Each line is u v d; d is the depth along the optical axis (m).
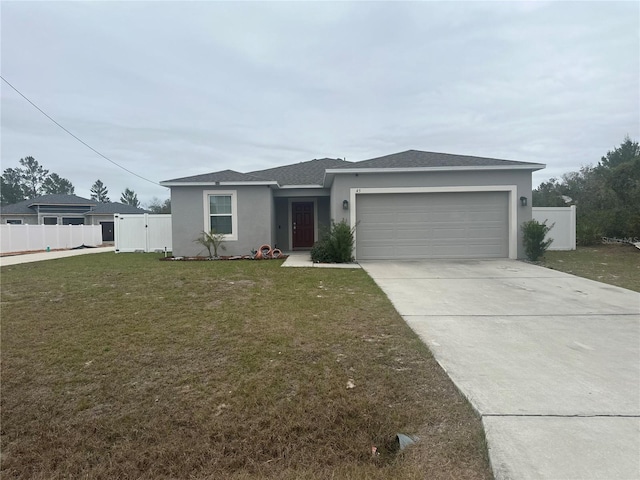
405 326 4.83
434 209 11.98
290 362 3.68
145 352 3.97
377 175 11.95
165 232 16.92
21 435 2.68
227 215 13.63
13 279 8.55
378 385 3.21
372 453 2.45
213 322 4.99
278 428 2.67
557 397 2.94
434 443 2.44
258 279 8.34
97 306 5.92
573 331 4.70
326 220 16.50
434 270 9.71
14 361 3.76
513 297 6.61
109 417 2.85
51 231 21.05
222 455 2.46
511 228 11.80
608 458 2.18
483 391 3.05
